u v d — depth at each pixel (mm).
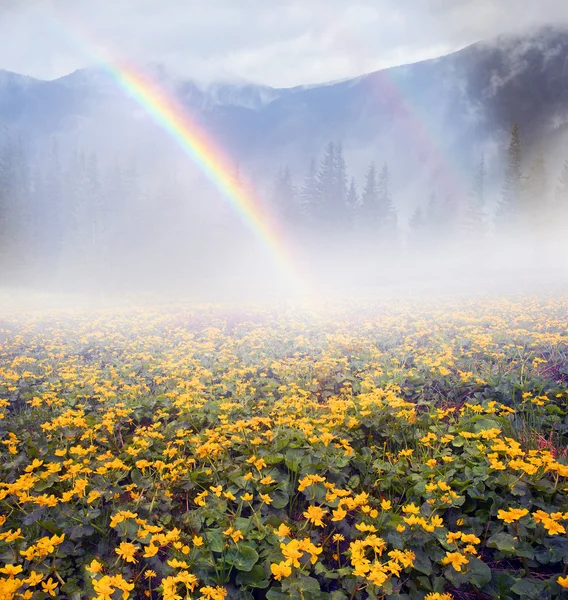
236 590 3199
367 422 5520
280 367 8750
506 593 3088
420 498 4152
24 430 6043
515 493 3789
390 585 2992
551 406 5754
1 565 3434
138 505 4012
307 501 4316
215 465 4738
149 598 3330
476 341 9086
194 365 9211
